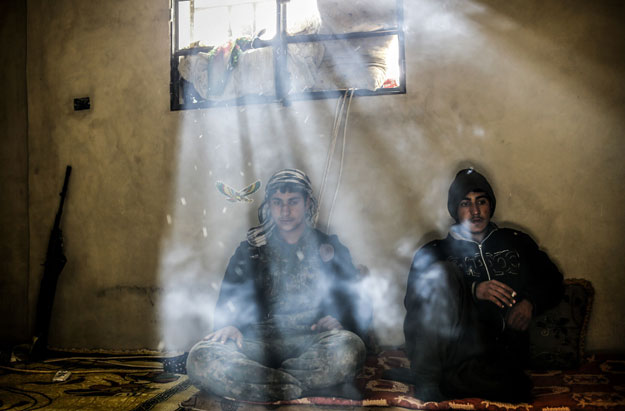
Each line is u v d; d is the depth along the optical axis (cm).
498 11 418
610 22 404
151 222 459
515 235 375
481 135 417
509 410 290
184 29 470
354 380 337
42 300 459
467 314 316
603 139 404
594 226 403
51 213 477
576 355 367
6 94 489
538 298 354
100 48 473
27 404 319
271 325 356
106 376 382
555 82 409
